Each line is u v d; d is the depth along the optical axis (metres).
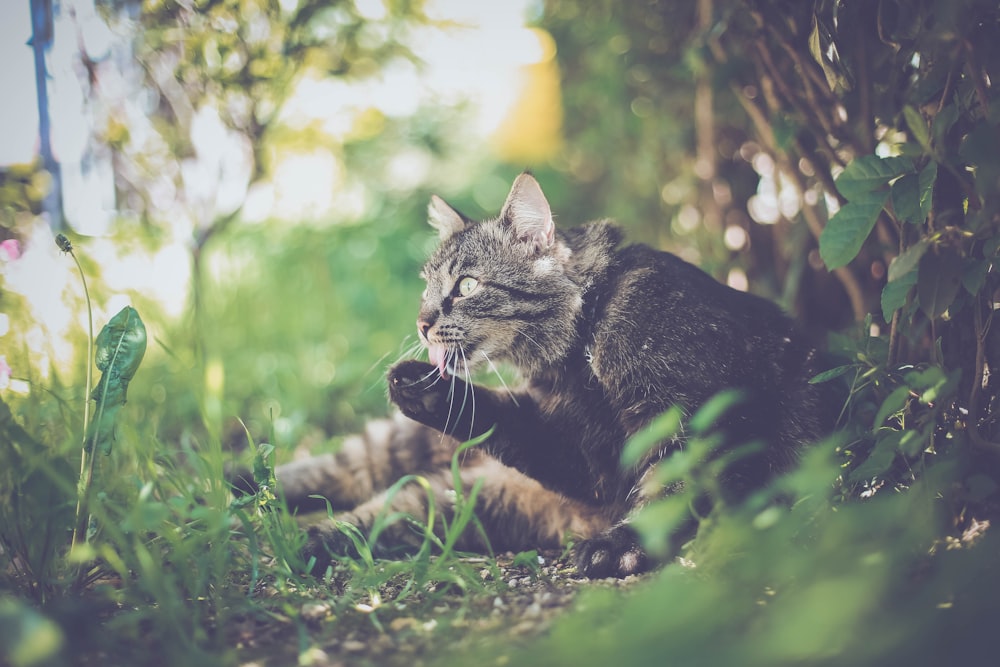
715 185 1.03
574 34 1.17
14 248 0.74
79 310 0.76
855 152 0.75
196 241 0.96
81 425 0.69
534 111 1.83
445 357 0.80
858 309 0.86
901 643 0.49
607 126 1.18
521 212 0.80
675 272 0.76
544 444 0.76
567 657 0.51
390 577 0.65
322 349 1.22
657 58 1.04
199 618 0.59
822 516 0.63
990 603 0.51
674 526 0.67
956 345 0.67
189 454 0.71
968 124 0.66
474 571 0.67
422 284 1.36
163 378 0.98
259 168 0.96
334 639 0.58
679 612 0.51
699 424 0.56
